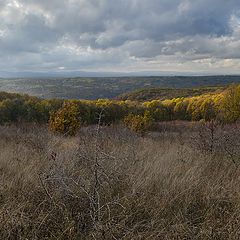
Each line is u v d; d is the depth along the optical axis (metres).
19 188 3.95
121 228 3.08
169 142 9.44
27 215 3.28
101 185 3.67
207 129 7.84
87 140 6.07
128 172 4.54
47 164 4.81
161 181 4.30
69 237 2.95
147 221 3.34
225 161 5.81
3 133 10.98
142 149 7.36
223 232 3.00
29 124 15.44
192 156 6.17
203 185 4.29
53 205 3.45
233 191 4.08
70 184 3.71
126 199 3.58
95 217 3.26
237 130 7.32
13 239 2.92
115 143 7.95
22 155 5.92
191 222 3.33
